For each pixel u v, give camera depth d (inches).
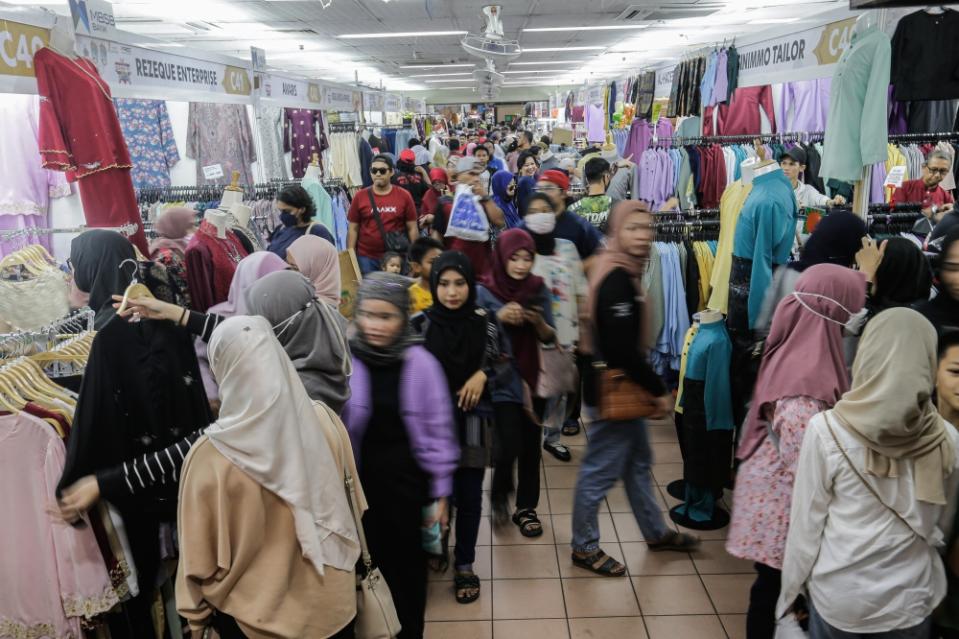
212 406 84.9
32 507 65.4
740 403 119.4
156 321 72.0
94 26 115.6
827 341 73.5
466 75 807.1
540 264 119.1
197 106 242.2
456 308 93.9
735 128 260.5
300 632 58.7
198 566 55.5
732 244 133.3
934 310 85.0
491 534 125.2
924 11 123.6
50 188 163.3
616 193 239.1
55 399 68.9
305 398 61.4
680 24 445.1
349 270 151.3
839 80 115.0
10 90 95.6
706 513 125.0
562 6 374.3
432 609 105.3
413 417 75.5
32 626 66.9
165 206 167.5
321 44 497.0
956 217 118.3
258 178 260.1
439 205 173.0
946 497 60.9
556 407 146.9
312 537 58.0
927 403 58.8
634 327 97.5
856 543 60.9
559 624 101.4
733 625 100.3
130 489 64.7
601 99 490.0
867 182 117.6
